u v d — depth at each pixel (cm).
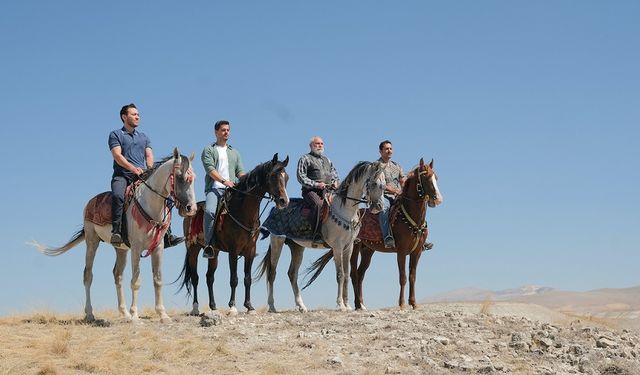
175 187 1169
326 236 1430
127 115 1253
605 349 1171
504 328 1273
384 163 1468
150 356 1023
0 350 1027
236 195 1339
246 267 1368
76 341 1099
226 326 1214
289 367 1001
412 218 1441
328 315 1342
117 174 1241
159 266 1241
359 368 1008
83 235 1313
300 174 1434
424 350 1101
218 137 1397
